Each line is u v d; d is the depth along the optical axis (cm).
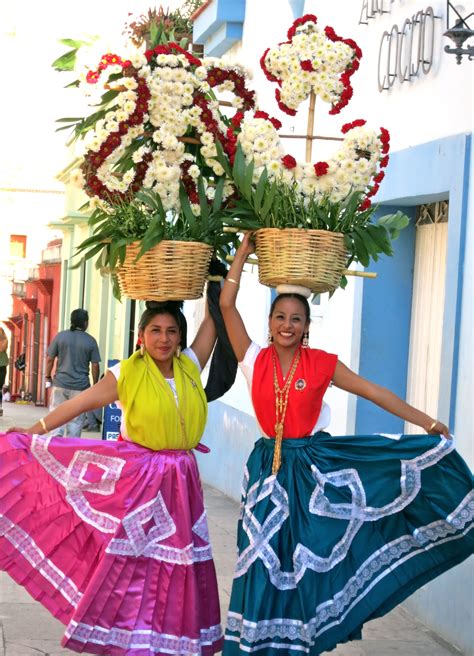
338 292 889
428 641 689
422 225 805
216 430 1325
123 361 577
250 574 546
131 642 554
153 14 1402
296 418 558
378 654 660
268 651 545
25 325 3906
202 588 573
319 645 551
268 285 578
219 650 577
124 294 580
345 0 905
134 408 567
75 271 2816
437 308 775
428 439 559
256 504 555
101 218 591
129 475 565
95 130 583
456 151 682
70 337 1319
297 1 1056
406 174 761
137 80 576
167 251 555
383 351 823
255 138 563
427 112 734
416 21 752
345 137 568
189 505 571
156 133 571
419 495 564
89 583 553
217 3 1280
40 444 567
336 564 554
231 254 618
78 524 566
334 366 562
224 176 583
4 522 568
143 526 561
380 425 836
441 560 568
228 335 579
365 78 852
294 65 587
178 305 591
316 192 562
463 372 669
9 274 4731
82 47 591
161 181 566
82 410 575
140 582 561
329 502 555
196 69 585
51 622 706
